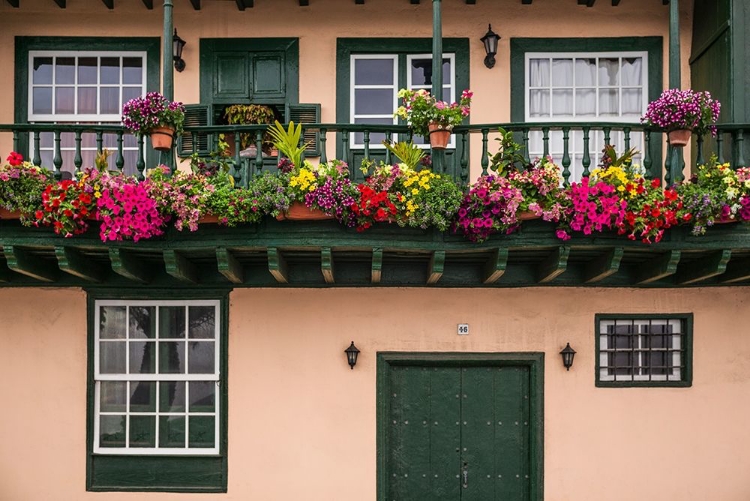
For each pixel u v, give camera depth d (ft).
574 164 22.57
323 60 22.59
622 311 20.80
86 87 22.65
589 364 20.71
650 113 17.48
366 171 17.53
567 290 20.81
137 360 21.02
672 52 18.20
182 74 22.65
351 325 20.79
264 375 20.70
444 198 16.97
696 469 20.51
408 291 20.80
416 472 20.84
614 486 20.49
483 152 17.75
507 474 20.81
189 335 21.08
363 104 22.65
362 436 20.57
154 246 17.63
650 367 20.84
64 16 22.56
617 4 22.31
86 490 20.53
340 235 17.49
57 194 16.87
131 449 20.68
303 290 20.81
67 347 20.80
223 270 17.84
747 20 19.29
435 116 17.24
